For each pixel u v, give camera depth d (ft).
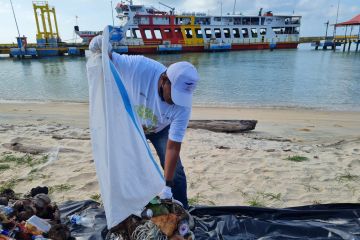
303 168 17.22
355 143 23.79
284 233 10.72
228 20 172.14
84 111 39.04
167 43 154.10
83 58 148.56
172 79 8.00
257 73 85.66
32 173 16.51
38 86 66.59
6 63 129.90
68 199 13.85
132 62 8.91
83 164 17.75
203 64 112.27
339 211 11.71
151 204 7.72
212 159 18.76
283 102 47.01
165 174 8.48
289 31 191.42
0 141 22.35
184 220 7.73
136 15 148.56
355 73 82.07
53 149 20.10
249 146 22.59
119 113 6.97
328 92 55.26
